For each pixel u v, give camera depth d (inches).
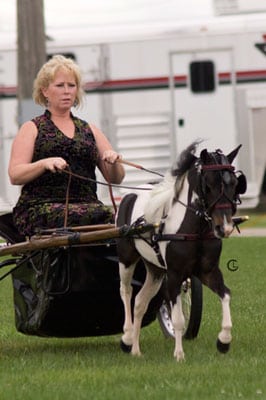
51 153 538.3
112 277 521.3
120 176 561.6
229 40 1204.5
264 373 447.5
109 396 404.8
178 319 484.4
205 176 465.7
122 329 540.7
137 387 422.3
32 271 528.4
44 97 550.0
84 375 452.4
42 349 551.2
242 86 1204.5
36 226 531.2
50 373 463.5
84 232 510.3
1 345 566.6
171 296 484.7
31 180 528.1
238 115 1205.7
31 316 527.2
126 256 515.5
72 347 557.0
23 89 1084.5
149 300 522.3
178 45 1207.6
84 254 514.0
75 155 540.7
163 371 456.8
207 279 488.1
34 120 545.6
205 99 1208.8
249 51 1203.2
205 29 1207.6
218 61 1207.6
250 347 521.3
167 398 396.8
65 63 543.8
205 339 554.3
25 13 1082.1
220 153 475.2
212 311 650.2
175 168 488.7
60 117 548.1
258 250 951.0
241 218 484.7
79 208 530.9
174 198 486.3
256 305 671.1
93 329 534.9
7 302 724.7
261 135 1205.7
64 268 511.2
